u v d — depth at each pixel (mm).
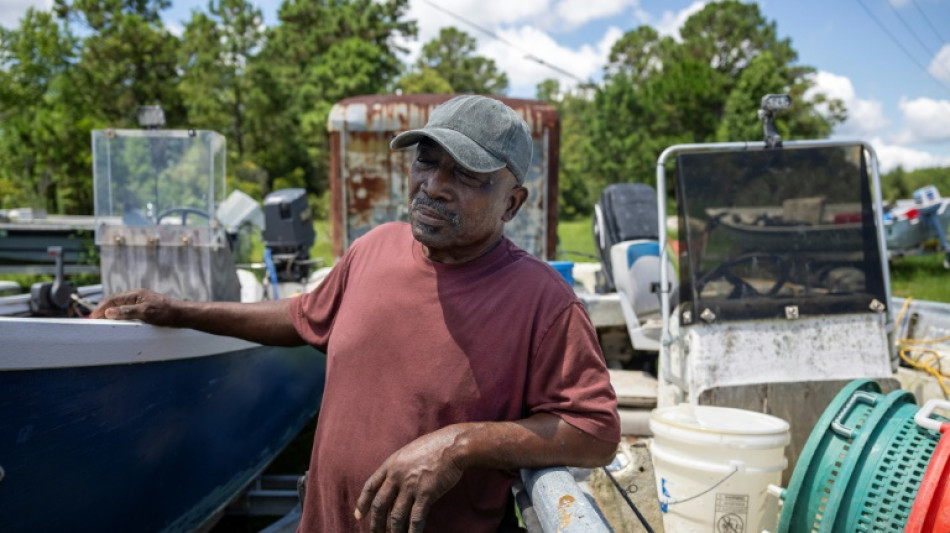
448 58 69688
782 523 2506
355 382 1670
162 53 34031
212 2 37906
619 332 5074
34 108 28812
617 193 5648
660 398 3977
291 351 4301
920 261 14344
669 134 40344
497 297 1612
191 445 3225
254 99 36969
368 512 1525
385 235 1872
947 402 2336
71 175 23500
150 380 2779
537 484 1490
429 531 1640
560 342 1578
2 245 9039
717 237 3697
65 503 2586
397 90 45000
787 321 3605
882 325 3621
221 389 3383
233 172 33625
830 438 2479
